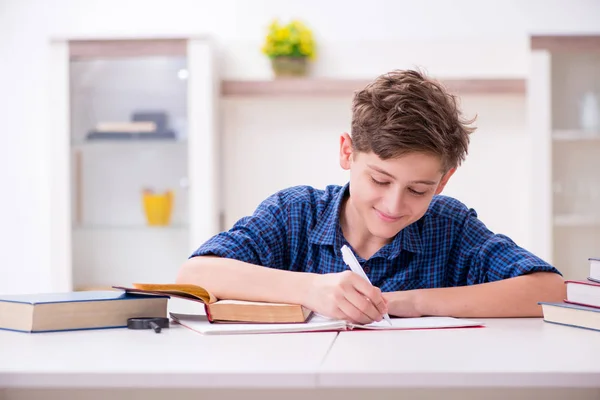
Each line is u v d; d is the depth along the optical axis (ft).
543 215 10.33
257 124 11.20
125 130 10.76
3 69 11.44
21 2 11.49
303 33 10.83
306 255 4.91
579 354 2.71
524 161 11.01
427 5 11.19
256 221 4.84
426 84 4.09
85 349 2.88
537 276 4.24
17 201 11.42
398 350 2.82
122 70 10.72
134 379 2.37
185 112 10.66
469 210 5.12
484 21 11.14
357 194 4.12
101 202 10.84
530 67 10.32
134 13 11.44
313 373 2.34
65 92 10.70
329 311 3.60
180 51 10.55
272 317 3.61
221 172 11.23
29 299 3.58
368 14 11.24
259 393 2.58
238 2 11.35
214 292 4.00
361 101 4.15
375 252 4.73
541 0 11.11
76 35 11.48
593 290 3.59
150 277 10.82
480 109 11.05
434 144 3.83
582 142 10.41
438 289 4.18
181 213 10.76
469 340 3.11
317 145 11.17
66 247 10.77
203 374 2.35
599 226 10.39
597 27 11.09
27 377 2.39
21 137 11.44
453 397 2.57
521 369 2.38
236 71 11.30
